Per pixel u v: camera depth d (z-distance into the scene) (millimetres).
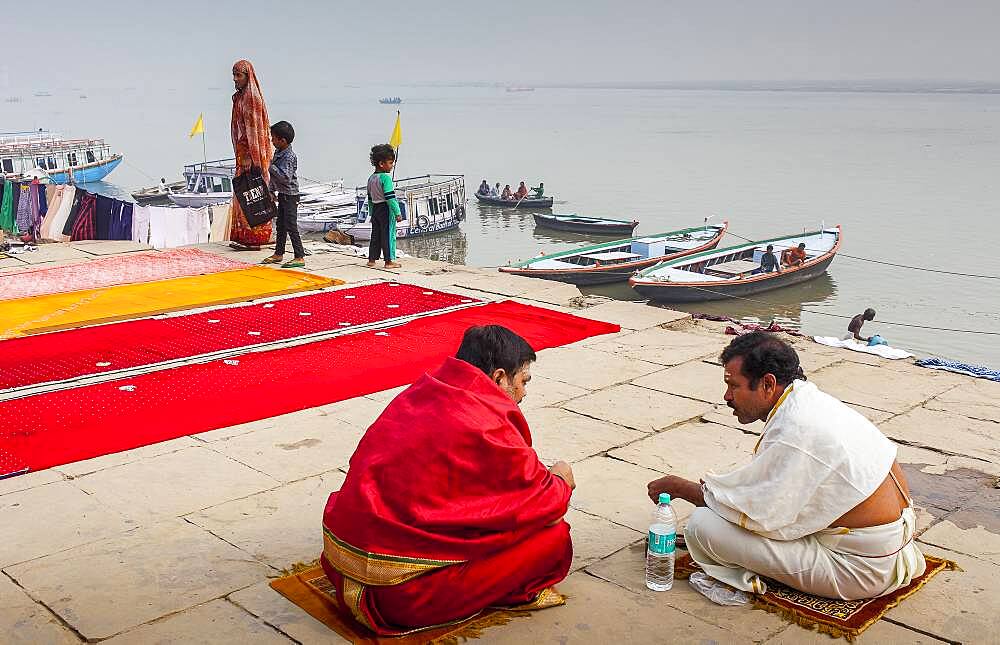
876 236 42219
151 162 81750
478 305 7844
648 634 3152
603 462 4676
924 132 126812
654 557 3420
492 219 47531
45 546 3760
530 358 3379
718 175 69312
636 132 126250
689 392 5750
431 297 8148
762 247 33688
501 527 3123
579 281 29406
